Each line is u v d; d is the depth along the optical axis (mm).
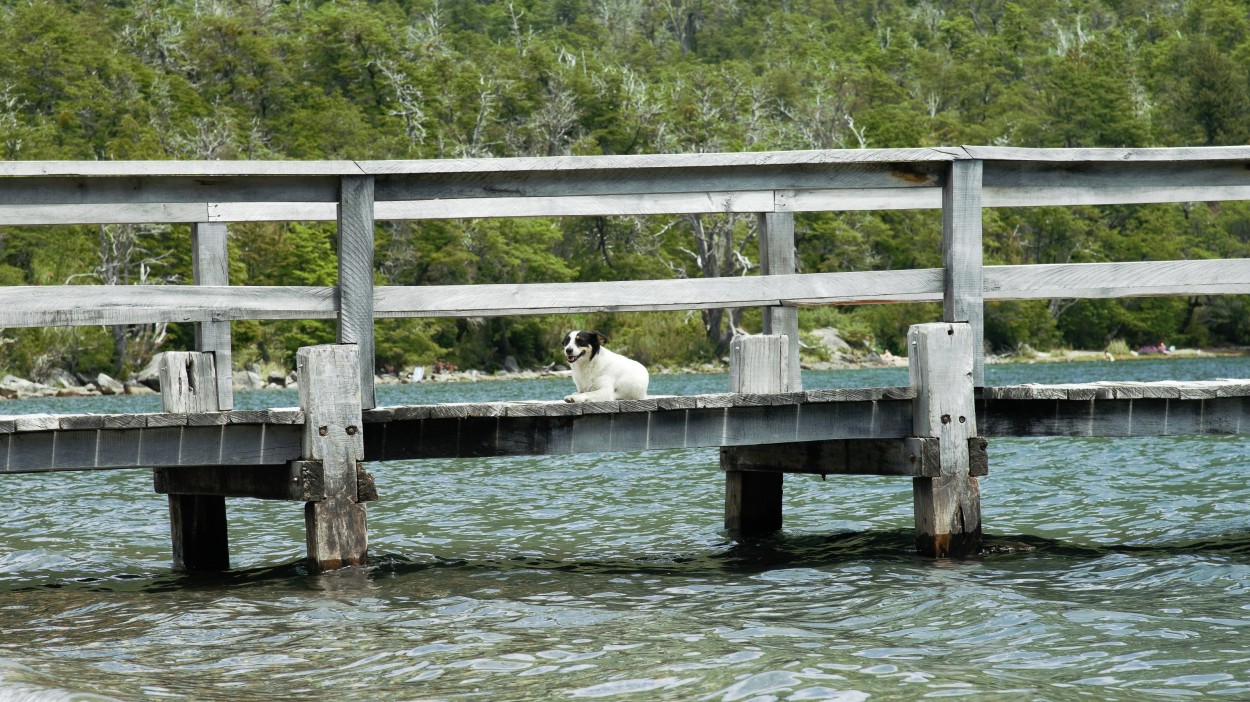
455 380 91688
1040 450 22969
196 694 6746
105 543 13797
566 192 10094
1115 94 130000
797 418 10570
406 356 93625
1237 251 112188
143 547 13430
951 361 10562
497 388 72688
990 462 20984
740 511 13383
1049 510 14922
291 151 121500
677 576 10641
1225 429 11219
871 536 12844
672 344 96250
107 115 115938
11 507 17406
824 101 145250
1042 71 162500
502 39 195250
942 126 131875
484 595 9695
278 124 129000
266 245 96188
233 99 133625
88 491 19375
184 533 11719
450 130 128750
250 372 83938
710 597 9523
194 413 9125
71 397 74062
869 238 111125
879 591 9500
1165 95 140750
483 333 99438
